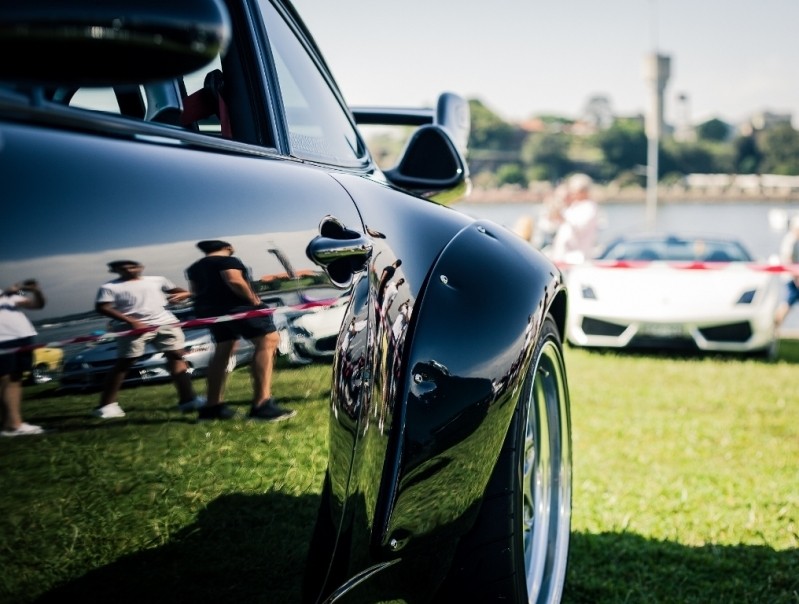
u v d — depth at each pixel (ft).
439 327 6.04
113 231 3.70
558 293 7.54
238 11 5.64
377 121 9.27
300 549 4.84
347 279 5.25
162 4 3.05
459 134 9.21
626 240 36.55
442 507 5.96
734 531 10.70
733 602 8.72
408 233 6.25
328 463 5.00
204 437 4.11
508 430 6.48
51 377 3.39
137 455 3.77
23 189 3.39
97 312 3.57
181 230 4.06
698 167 495.00
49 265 3.41
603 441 15.57
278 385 4.58
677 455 14.55
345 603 5.36
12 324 3.26
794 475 13.28
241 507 4.37
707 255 34.76
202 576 4.21
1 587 3.26
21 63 2.94
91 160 3.75
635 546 10.19
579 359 27.78
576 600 8.79
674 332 27.94
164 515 3.92
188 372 4.01
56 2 2.87
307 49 6.61
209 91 5.59
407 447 5.71
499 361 6.23
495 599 6.37
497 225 7.50
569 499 8.33
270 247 4.61
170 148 4.32
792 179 494.59
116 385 3.66
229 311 4.26
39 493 3.37
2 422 3.23
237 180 4.59
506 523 6.40
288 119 5.82
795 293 32.55
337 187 5.63
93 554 3.61
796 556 9.89
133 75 3.10
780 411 18.63
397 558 5.75
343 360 5.13
